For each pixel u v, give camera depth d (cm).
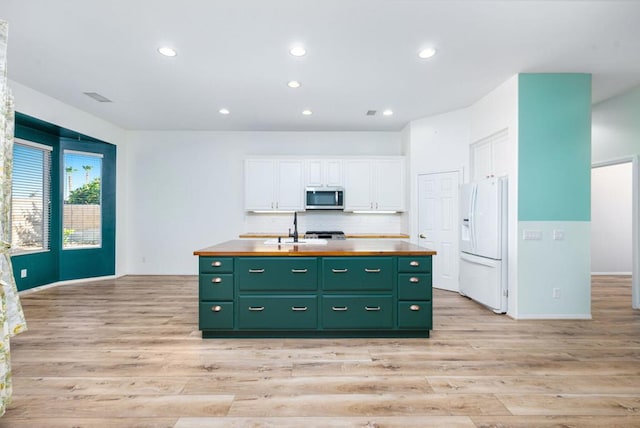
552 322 343
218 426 176
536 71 345
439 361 253
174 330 318
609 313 376
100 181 553
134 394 206
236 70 341
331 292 296
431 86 386
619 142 414
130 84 380
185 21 254
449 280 488
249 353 267
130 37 277
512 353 267
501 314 370
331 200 545
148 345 282
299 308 294
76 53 306
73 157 526
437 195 499
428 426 176
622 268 637
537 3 231
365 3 232
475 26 260
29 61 322
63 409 190
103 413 186
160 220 592
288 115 500
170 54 307
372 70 341
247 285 293
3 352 179
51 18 249
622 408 193
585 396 205
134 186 591
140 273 593
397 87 388
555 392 209
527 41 284
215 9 239
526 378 227
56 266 507
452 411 189
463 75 355
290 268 294
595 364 248
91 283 525
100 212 552
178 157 592
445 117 488
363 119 521
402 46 292
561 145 351
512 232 359
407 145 545
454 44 288
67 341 290
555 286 352
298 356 261
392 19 251
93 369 238
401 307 296
